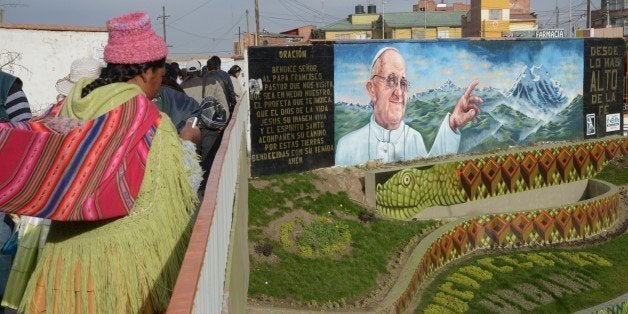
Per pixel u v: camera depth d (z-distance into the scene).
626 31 81.06
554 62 31.62
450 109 27.39
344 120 23.62
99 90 3.10
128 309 3.03
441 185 25.61
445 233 22.86
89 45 18.31
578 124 33.00
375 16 74.69
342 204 21.52
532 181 29.61
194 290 2.16
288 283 16.38
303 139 22.45
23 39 17.52
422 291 20.05
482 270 22.97
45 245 3.16
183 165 3.23
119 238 3.01
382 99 24.75
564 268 24.50
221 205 4.66
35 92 17.80
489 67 28.78
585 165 32.38
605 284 23.88
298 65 22.12
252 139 21.09
